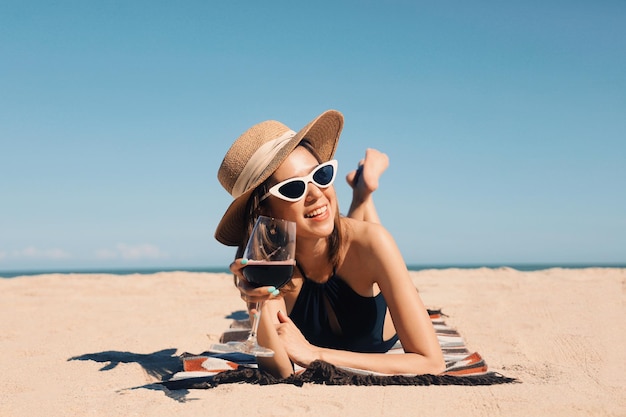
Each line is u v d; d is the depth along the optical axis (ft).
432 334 10.75
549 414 8.11
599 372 11.55
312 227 10.34
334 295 11.64
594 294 26.58
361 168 17.46
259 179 10.17
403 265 11.00
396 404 8.59
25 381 11.27
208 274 47.37
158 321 20.36
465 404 8.58
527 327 17.94
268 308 10.40
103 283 37.42
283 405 8.57
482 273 44.70
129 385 10.84
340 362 10.38
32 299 28.02
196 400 9.00
